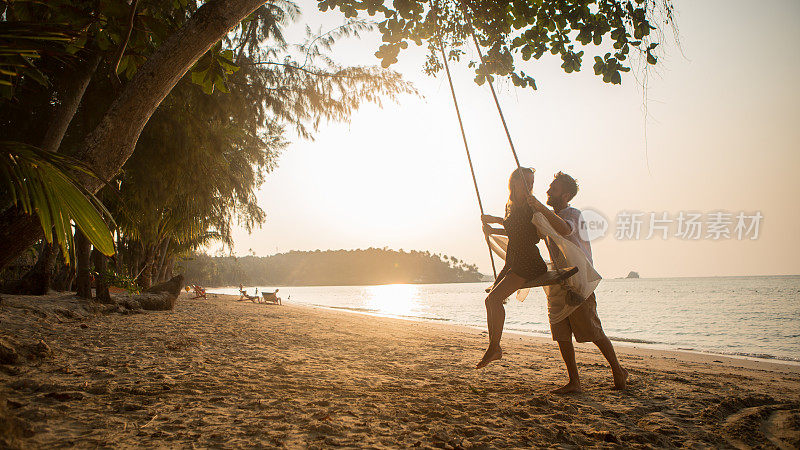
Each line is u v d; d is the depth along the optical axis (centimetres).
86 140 285
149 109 298
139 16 379
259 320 1103
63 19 362
